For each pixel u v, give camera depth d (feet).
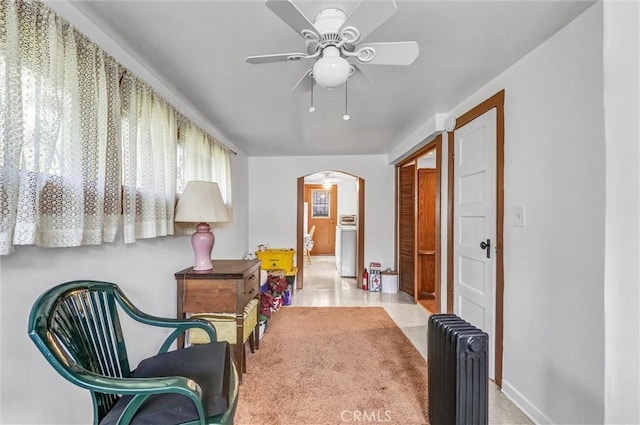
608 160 2.34
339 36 4.28
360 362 7.92
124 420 3.19
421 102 8.61
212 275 7.06
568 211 4.99
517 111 6.27
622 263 2.27
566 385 4.99
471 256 8.00
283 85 7.52
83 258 4.73
